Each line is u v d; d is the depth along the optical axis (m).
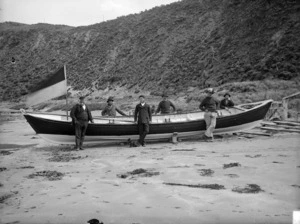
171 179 6.02
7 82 71.31
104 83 54.91
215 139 11.98
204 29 52.16
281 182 5.60
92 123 10.84
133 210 4.42
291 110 19.38
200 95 30.72
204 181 5.81
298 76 30.67
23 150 10.58
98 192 5.30
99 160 8.32
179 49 51.22
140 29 65.19
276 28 37.97
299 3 38.94
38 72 71.31
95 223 3.91
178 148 10.00
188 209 4.41
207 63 42.06
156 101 36.16
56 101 48.97
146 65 52.94
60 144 11.58
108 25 75.69
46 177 6.41
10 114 34.69
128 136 11.37
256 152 8.63
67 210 4.46
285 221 3.87
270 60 33.91
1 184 5.88
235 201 4.70
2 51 84.31
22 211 4.44
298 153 8.27
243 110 13.04
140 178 6.17
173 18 61.38
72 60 69.12
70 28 89.12
